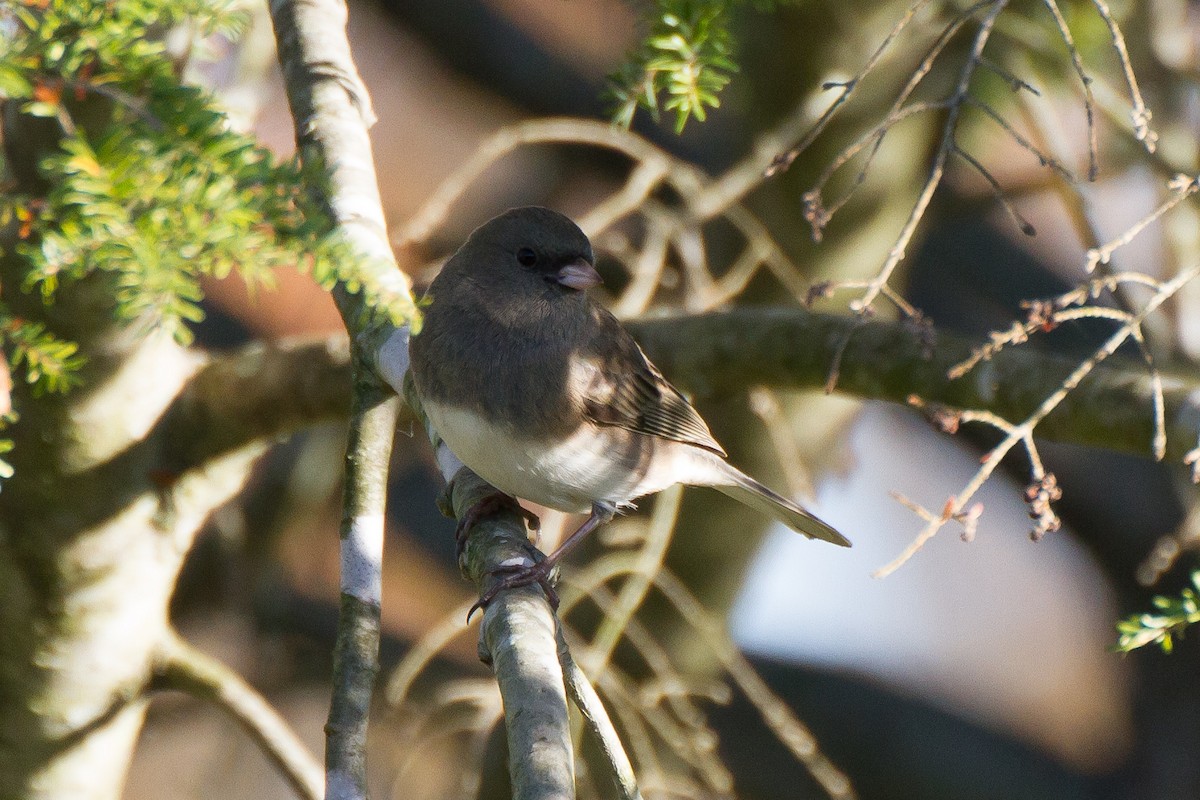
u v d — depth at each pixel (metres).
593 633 13.09
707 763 9.70
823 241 13.10
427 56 18.36
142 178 4.28
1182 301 11.51
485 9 18.20
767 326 9.43
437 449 8.43
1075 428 8.57
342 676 5.91
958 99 6.32
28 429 8.68
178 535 9.34
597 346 8.28
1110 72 12.07
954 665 20.09
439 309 7.85
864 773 17.34
